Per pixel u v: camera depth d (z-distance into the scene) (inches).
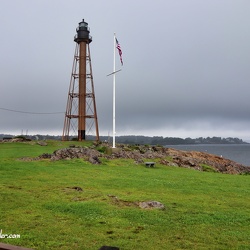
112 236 358.6
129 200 537.0
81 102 2758.4
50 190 600.1
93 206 480.1
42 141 2288.4
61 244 328.5
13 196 530.3
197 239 358.3
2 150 1523.1
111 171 942.4
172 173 1007.0
